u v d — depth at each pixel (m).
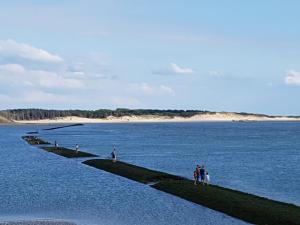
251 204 52.16
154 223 46.12
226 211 50.97
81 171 91.69
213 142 197.38
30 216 49.44
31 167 99.69
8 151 148.88
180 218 48.28
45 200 58.50
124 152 143.25
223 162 109.12
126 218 48.31
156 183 72.19
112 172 89.06
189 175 85.88
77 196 61.47
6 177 82.00
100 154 135.75
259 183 74.19
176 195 62.09
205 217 48.72
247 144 181.62
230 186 71.06
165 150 150.75
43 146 170.50
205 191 61.38
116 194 63.25
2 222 46.31
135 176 80.38
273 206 51.06
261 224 45.38
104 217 48.84
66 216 49.38
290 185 71.88
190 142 197.88
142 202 57.22
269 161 111.00
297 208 50.16
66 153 134.00
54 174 86.75
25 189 67.62
